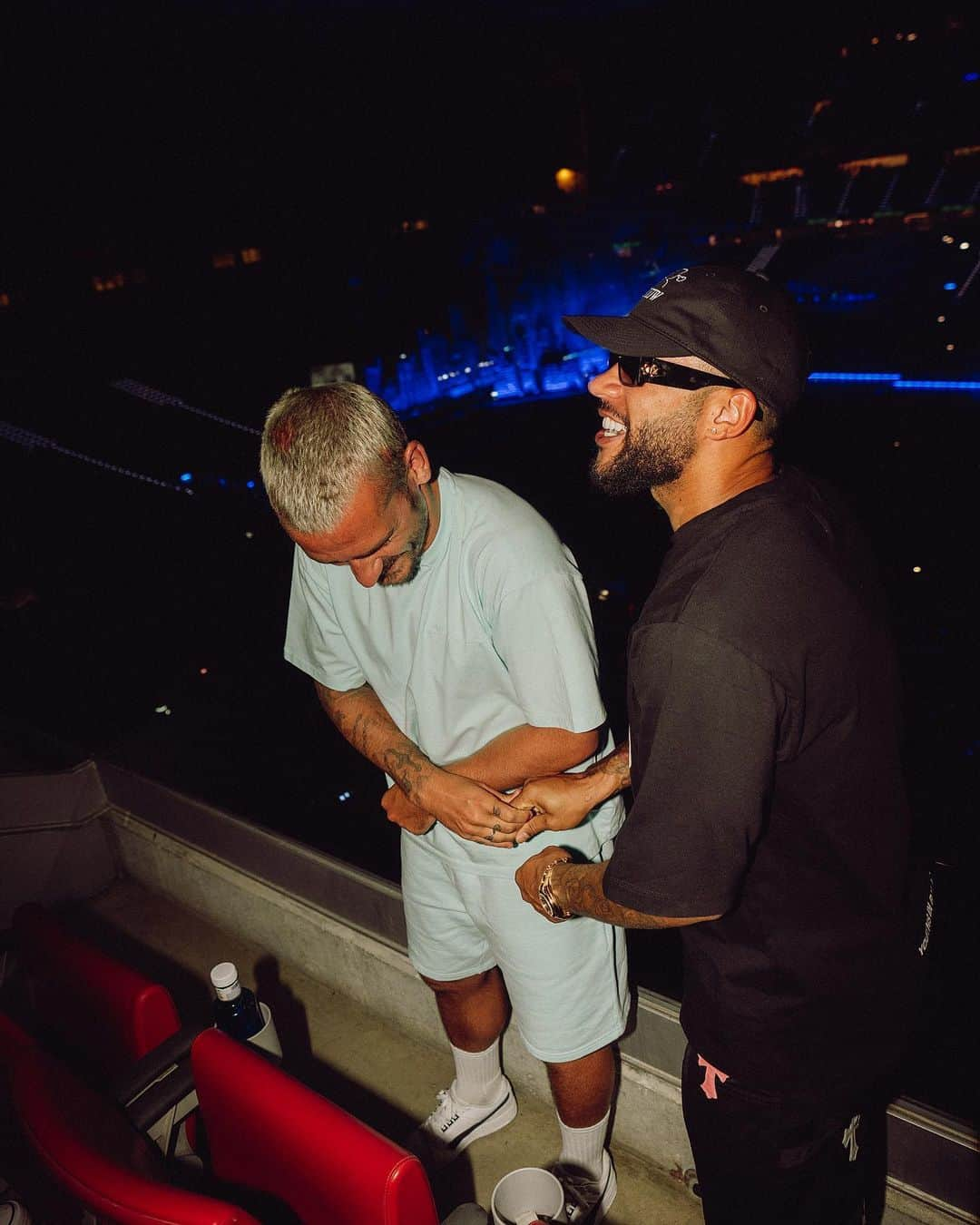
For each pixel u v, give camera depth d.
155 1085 1.43
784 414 1.01
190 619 8.11
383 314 20.92
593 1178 1.84
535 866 1.32
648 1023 1.84
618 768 1.40
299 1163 1.19
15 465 13.66
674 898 0.98
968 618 6.86
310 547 1.22
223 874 2.62
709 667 0.92
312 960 2.50
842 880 1.07
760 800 0.94
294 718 5.59
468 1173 1.99
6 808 2.75
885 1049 1.15
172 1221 0.99
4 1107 1.34
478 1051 1.97
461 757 1.58
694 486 1.06
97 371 17.89
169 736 5.46
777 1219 1.24
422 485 1.32
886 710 1.04
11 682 6.69
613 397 1.09
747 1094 1.17
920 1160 1.54
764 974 1.11
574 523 10.14
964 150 20.12
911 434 12.01
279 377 19.34
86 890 2.93
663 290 1.03
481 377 19.73
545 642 1.33
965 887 1.82
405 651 1.50
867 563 1.09
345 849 4.27
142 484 12.95
